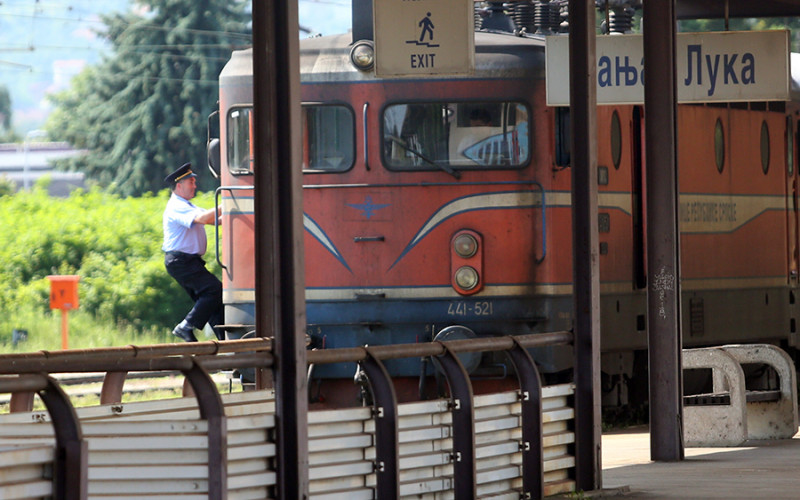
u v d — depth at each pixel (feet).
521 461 105.60
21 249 404.77
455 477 97.81
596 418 111.86
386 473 92.12
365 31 164.25
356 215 163.22
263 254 133.39
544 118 162.50
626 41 145.28
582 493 110.11
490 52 163.22
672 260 137.39
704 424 152.66
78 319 374.02
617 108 173.99
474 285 161.38
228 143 167.32
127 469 81.05
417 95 162.71
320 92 163.73
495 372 159.43
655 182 137.49
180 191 183.21
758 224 204.44
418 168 162.71
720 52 144.46
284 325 86.99
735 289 197.57
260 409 102.37
